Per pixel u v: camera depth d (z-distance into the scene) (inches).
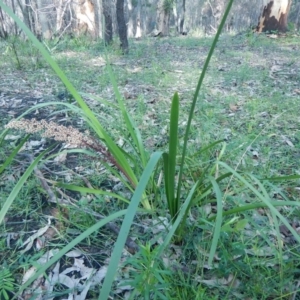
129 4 832.3
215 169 73.5
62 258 60.2
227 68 200.8
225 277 54.7
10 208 72.1
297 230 66.1
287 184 80.7
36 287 54.7
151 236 64.0
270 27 371.6
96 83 166.9
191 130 104.2
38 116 124.3
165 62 214.7
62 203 73.1
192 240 61.4
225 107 133.2
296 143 103.6
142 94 141.6
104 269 58.1
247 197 72.0
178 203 61.4
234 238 62.3
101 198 71.9
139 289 44.6
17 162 90.4
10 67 203.2
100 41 326.6
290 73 188.1
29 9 327.6
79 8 372.5
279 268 55.3
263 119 119.8
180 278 53.6
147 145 98.9
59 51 269.3
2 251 61.4
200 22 984.3
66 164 91.5
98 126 59.8
